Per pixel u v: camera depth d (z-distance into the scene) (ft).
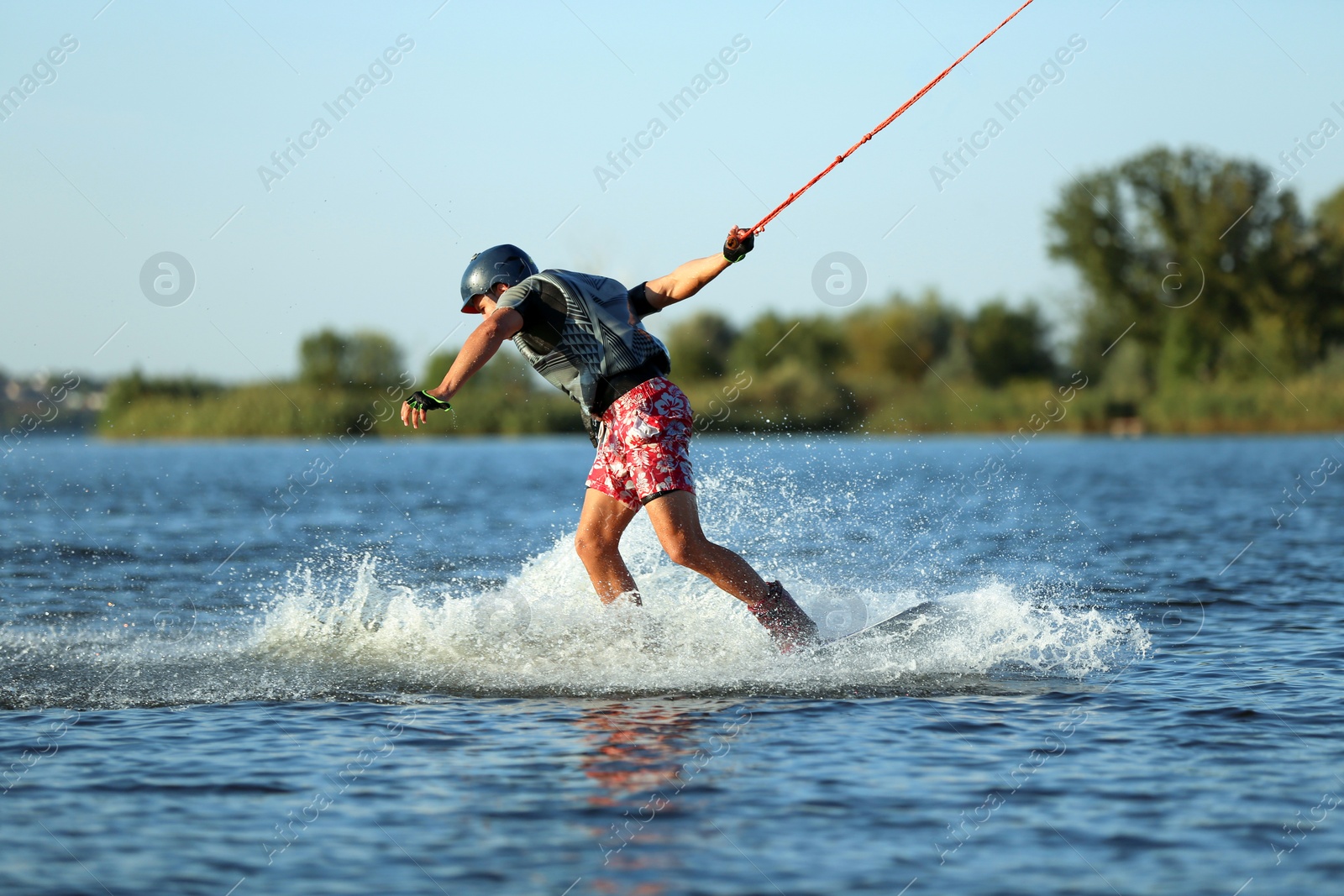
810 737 44.68
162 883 31.71
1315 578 89.10
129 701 51.01
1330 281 515.91
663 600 63.26
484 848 33.91
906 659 58.03
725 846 33.88
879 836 34.60
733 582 57.93
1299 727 45.96
